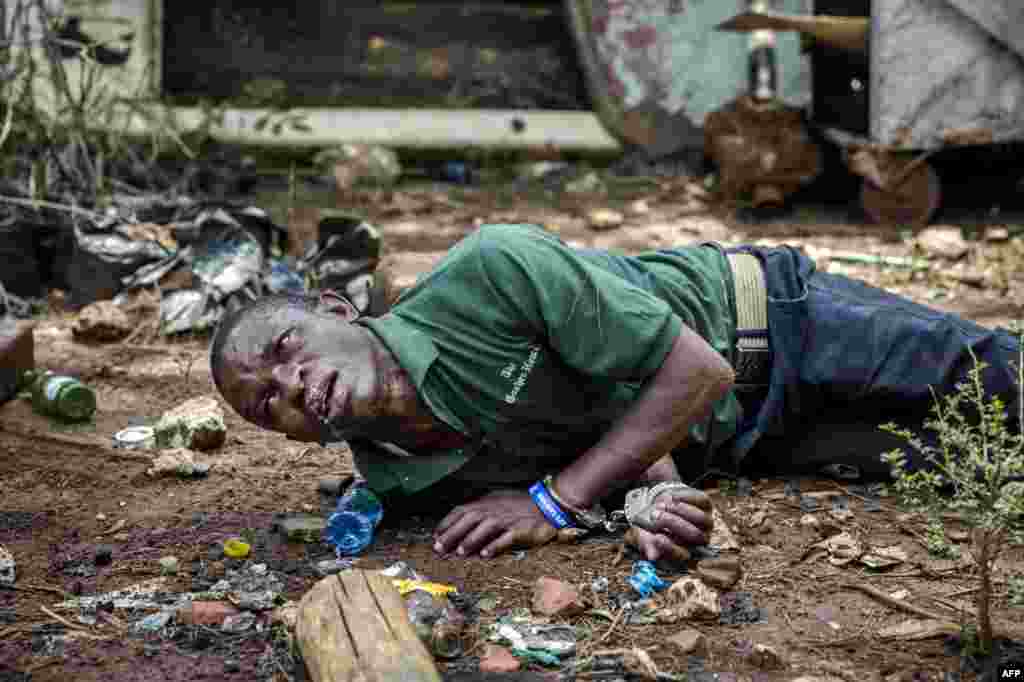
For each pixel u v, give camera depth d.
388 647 2.52
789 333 3.69
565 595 3.00
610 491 3.34
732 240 7.29
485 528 3.30
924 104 7.31
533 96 9.83
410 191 8.66
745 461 3.91
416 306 3.32
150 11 8.96
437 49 9.97
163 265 5.84
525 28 10.14
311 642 2.60
